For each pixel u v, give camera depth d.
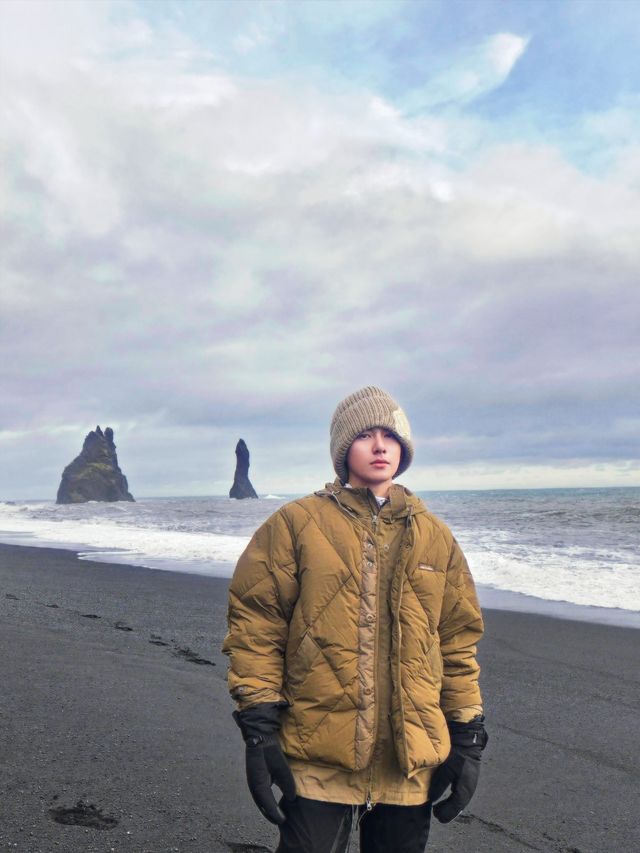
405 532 2.00
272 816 1.78
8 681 4.92
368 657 1.91
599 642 7.09
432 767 1.95
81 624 7.49
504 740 4.38
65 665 5.45
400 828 1.95
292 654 1.94
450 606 2.08
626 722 4.70
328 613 1.92
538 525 21.02
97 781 3.36
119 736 3.96
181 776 3.47
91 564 13.53
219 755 3.76
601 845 3.08
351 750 1.86
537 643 7.07
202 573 12.09
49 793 3.20
